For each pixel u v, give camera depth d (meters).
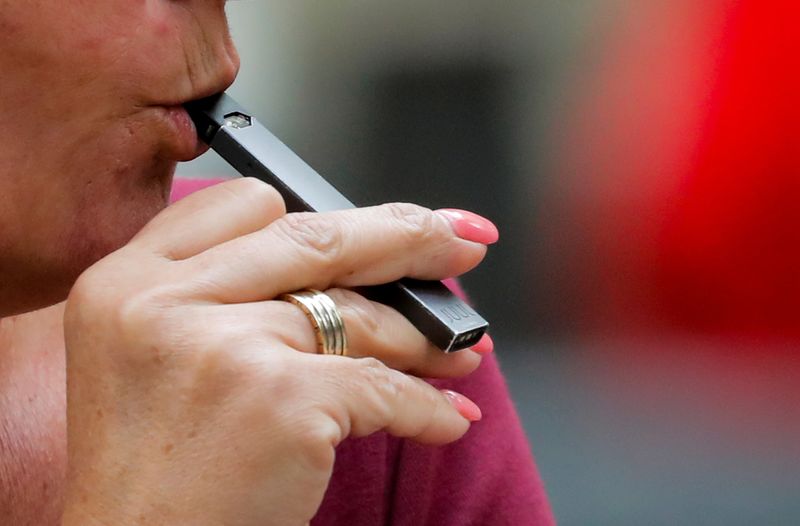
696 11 8.83
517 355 8.83
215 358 1.95
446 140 9.15
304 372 1.97
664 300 8.98
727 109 8.72
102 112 2.17
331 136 9.17
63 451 2.83
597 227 9.10
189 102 2.45
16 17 1.99
